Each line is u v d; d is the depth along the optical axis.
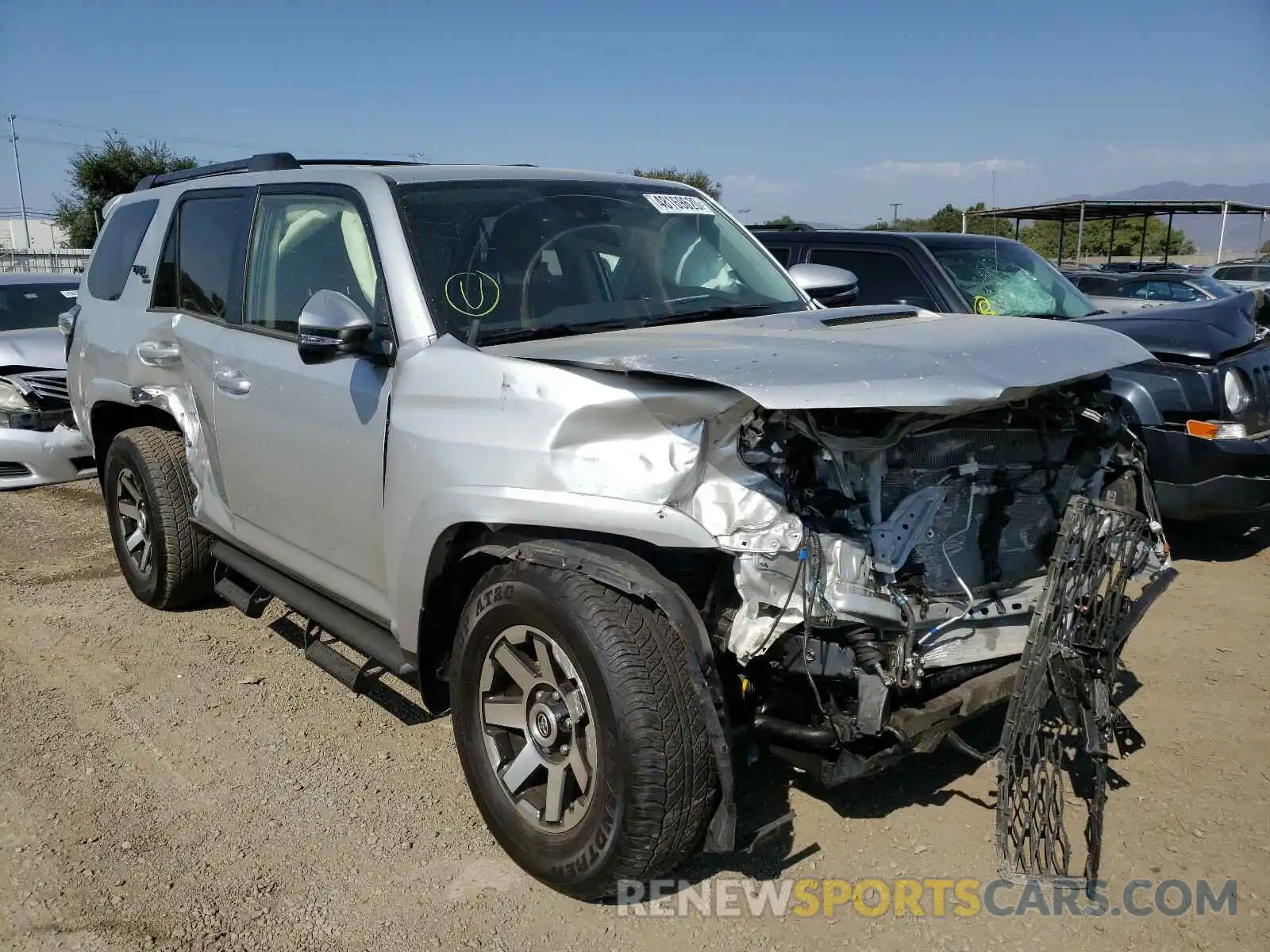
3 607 5.41
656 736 2.59
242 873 3.09
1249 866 3.02
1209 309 6.18
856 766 2.71
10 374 7.88
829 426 2.77
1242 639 4.69
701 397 2.61
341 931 2.82
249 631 5.05
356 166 4.08
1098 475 3.46
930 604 2.88
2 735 3.99
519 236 3.67
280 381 3.82
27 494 7.98
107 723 4.08
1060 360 2.91
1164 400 5.64
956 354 2.79
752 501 2.62
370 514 3.44
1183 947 2.70
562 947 2.75
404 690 4.34
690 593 2.91
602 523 2.68
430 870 3.10
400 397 3.22
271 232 4.12
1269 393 5.77
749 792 3.47
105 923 2.86
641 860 2.66
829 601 2.63
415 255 3.42
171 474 4.94
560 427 2.76
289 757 3.79
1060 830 2.99
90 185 43.84
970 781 3.53
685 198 4.43
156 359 4.77
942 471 2.95
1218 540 6.29
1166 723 3.90
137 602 5.46
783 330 3.26
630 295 3.78
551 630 2.77
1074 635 2.90
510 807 3.02
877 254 7.17
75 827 3.34
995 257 7.36
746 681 2.82
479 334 3.32
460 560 3.16
